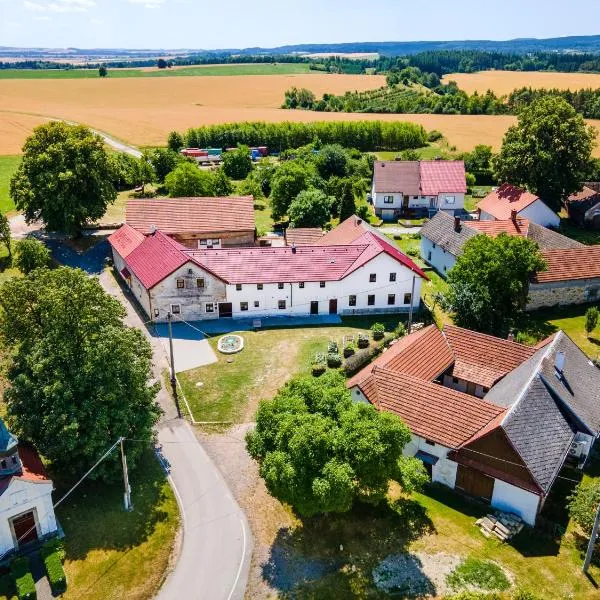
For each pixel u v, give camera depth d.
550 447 40.53
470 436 41.00
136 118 197.25
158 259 67.00
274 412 36.97
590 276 71.38
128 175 120.81
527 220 81.06
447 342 53.50
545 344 50.12
